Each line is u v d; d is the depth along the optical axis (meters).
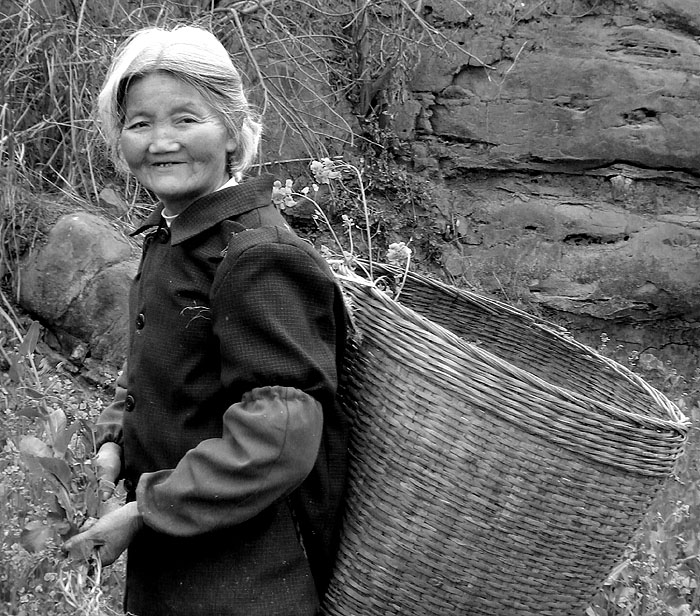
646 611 3.38
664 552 3.71
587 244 6.93
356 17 6.43
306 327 2.05
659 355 7.10
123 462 2.37
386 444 2.22
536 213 6.93
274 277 2.03
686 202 6.96
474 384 2.14
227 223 2.12
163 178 2.14
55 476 2.12
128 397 2.24
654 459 2.28
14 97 5.69
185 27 2.22
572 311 6.90
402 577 2.22
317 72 6.48
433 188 6.97
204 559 2.13
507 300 6.88
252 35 6.58
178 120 2.13
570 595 2.32
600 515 2.25
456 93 6.96
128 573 2.26
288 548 2.16
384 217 6.81
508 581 2.24
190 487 2.01
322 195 6.69
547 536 2.22
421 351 2.18
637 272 6.87
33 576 2.70
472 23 6.92
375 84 6.96
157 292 2.17
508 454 2.16
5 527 2.91
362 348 2.26
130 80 2.14
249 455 1.97
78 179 5.77
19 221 5.26
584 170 6.95
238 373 2.02
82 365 5.13
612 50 6.86
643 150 6.84
